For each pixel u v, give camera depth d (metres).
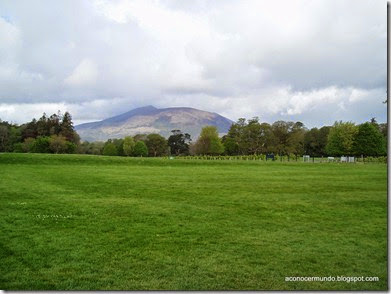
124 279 11.07
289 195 26.28
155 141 158.75
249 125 136.88
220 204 22.59
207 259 12.67
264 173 44.03
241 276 11.39
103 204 22.09
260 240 14.92
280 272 11.74
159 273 11.51
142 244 14.17
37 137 123.12
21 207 20.69
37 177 35.97
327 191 28.38
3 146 125.62
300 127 129.62
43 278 11.06
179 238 15.03
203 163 61.53
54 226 16.64
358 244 14.51
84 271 11.58
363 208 21.62
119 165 55.38
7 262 12.19
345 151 94.12
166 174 41.75
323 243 14.62
